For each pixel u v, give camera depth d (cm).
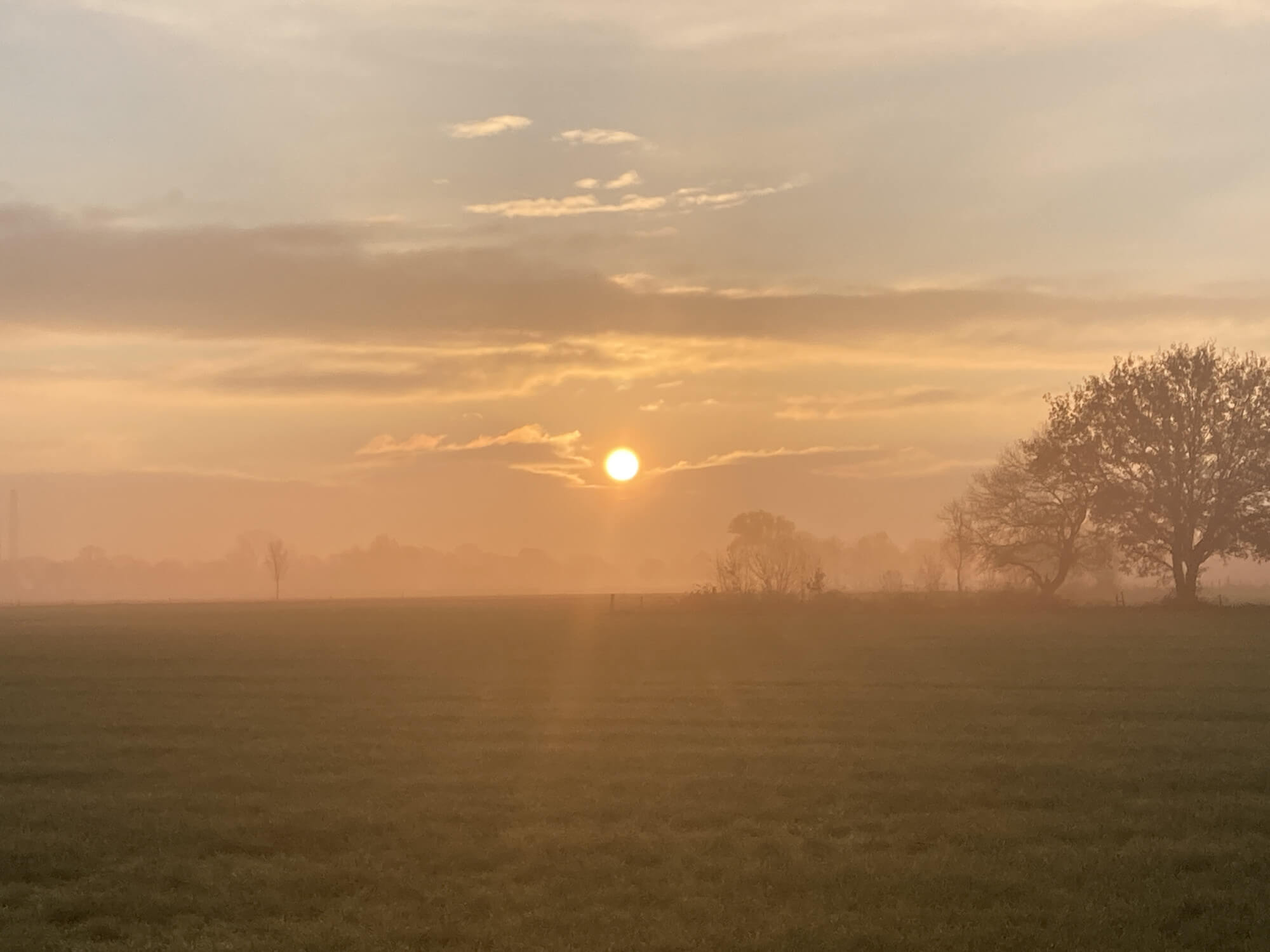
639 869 1530
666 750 2417
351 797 1966
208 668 4338
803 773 2155
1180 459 7794
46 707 3180
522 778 2116
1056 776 2095
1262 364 7788
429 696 3412
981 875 1487
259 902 1423
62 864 1585
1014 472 8438
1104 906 1368
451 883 1483
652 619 7544
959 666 4084
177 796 1983
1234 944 1254
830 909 1379
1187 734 2561
